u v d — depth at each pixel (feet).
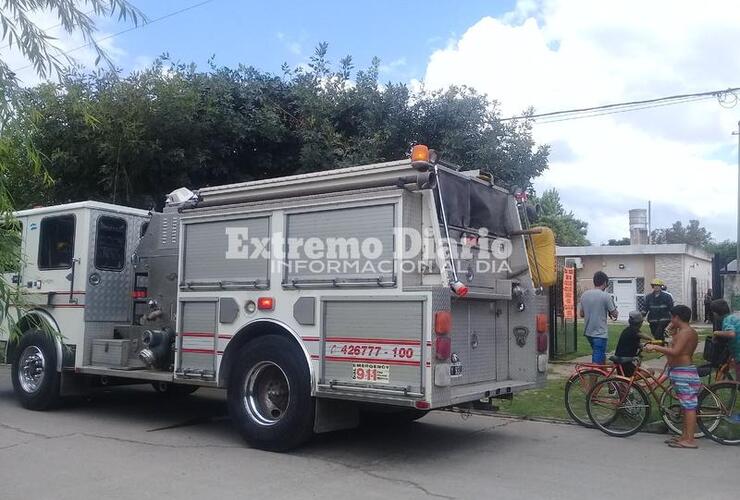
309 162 43.14
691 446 23.98
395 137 43.29
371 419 27.55
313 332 21.71
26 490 17.84
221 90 44.21
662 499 17.92
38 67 15.53
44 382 29.04
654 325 38.45
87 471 19.79
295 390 21.80
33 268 30.14
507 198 25.90
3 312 16.47
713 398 24.73
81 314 28.48
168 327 27.61
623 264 105.40
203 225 25.04
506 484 19.13
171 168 43.86
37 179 40.45
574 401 28.55
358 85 44.91
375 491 18.21
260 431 22.53
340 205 21.68
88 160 42.75
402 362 19.90
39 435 24.79
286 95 46.65
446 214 21.91
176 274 27.76
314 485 18.69
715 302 28.99
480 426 27.84
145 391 37.19
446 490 18.44
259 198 23.73
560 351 51.31
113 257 29.63
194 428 26.68
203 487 18.33
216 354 24.02
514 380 25.04
